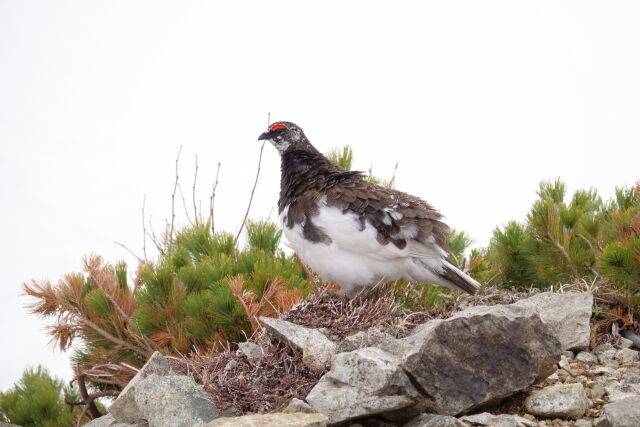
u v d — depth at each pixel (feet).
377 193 32.83
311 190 33.78
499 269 42.14
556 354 26.02
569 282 37.58
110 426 28.22
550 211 37.42
